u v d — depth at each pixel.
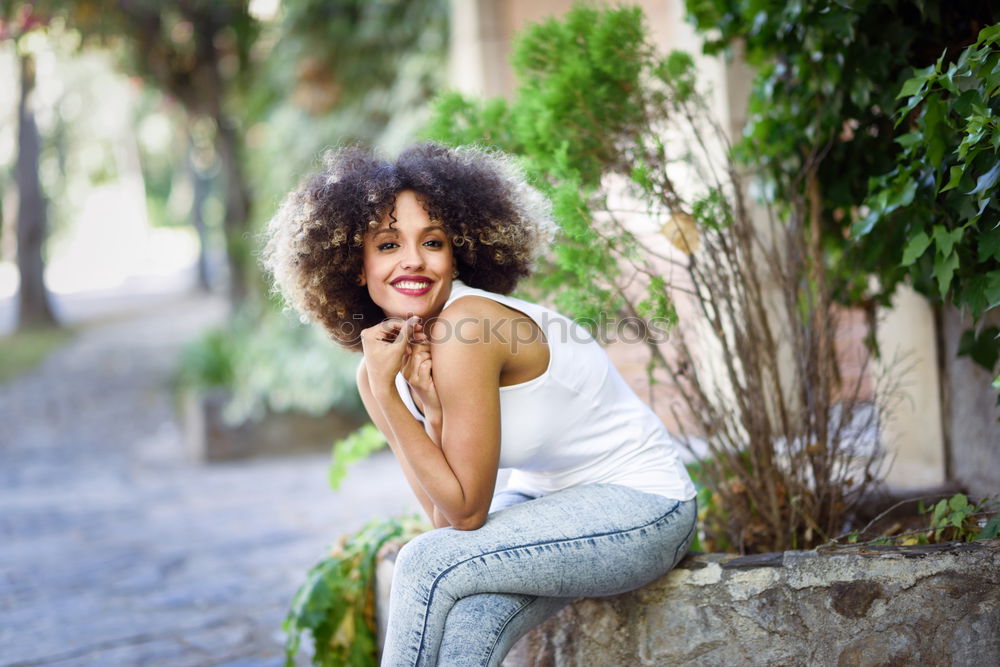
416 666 1.67
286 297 2.02
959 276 2.28
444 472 1.71
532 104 2.44
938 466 2.96
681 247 2.34
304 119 8.09
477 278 1.99
